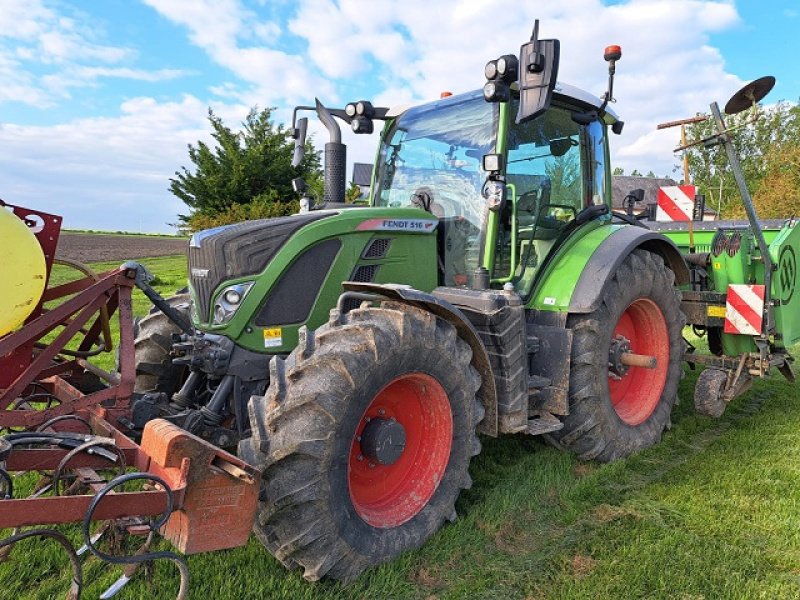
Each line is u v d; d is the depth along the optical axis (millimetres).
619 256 3922
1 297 2445
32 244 2529
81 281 3328
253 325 3061
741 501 3418
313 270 3186
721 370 4797
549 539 3023
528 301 3975
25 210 2863
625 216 5555
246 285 3029
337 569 2543
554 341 3721
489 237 3686
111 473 3486
